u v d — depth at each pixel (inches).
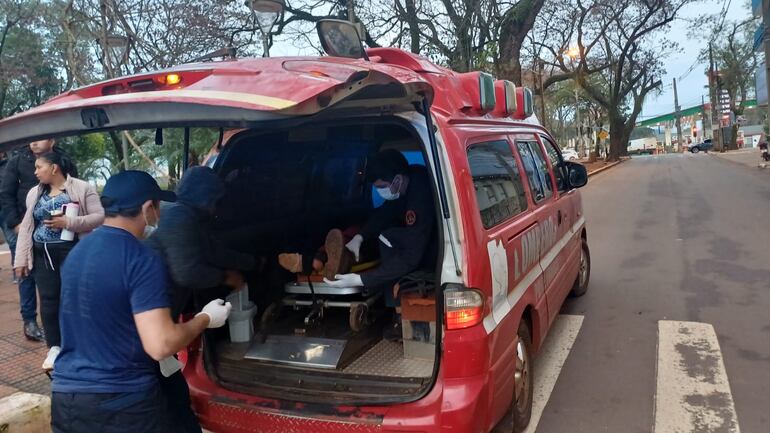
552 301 169.3
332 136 162.2
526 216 148.3
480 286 108.4
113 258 90.7
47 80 693.3
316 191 179.9
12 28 663.8
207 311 100.9
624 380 169.6
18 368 183.3
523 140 170.6
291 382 118.3
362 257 139.9
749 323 210.4
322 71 96.4
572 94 2032.5
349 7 417.4
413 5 595.2
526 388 142.0
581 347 197.5
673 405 152.9
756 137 2500.0
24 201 207.9
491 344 109.7
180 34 411.5
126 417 92.0
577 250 232.2
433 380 106.0
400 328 129.9
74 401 91.5
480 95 135.0
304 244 151.1
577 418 148.8
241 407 115.9
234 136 143.9
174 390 110.8
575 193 238.1
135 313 89.8
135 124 91.7
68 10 369.1
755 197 573.9
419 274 118.5
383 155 139.1
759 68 1085.8
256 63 108.3
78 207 177.5
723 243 355.3
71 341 94.0
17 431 135.1
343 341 125.2
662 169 1216.8
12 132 102.1
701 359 181.5
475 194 115.0
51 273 175.8
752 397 154.9
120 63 321.1
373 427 105.3
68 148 689.6
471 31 604.1
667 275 287.1
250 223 151.3
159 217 106.0
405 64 127.1
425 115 106.4
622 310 234.7
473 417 103.5
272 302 139.1
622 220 486.6
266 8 283.4
